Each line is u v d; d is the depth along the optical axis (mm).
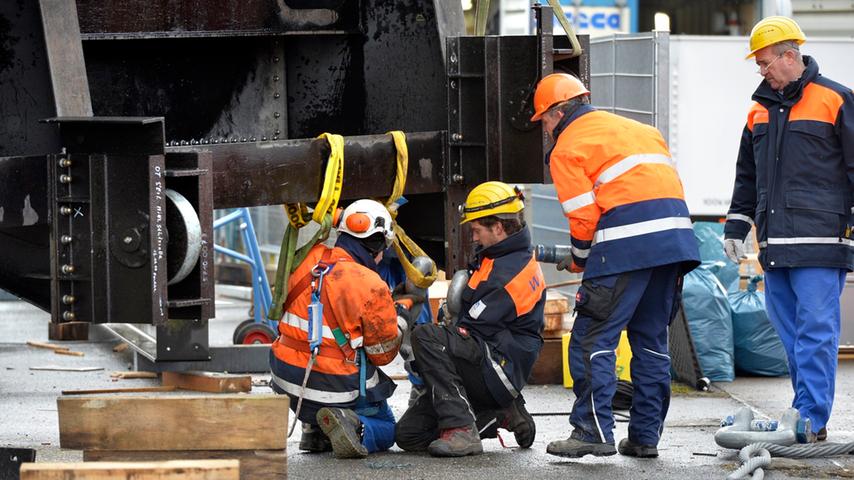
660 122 39844
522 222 23719
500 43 24688
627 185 22375
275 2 26047
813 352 24344
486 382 23484
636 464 22891
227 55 26562
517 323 23719
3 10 19781
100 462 19234
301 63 27234
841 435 25125
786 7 62406
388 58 26359
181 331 30656
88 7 24156
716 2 64312
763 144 24984
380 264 26828
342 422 22609
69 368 34688
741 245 26031
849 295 34531
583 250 22734
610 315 22516
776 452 23344
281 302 23312
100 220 18719
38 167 18969
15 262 19984
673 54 50844
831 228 24328
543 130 24531
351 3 26641
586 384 22641
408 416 23953
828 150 24391
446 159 25094
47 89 19828
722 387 31750
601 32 63219
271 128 27156
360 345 22859
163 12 24891
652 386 23406
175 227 18953
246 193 21922
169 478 17938
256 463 19750
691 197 51500
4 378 33125
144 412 19703
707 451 24109
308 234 35406
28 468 17859
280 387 23297
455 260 25344
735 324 33125
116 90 25438
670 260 22344
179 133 26094
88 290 18859
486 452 23938
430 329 23438
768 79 24688
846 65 53250
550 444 22703
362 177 23750
